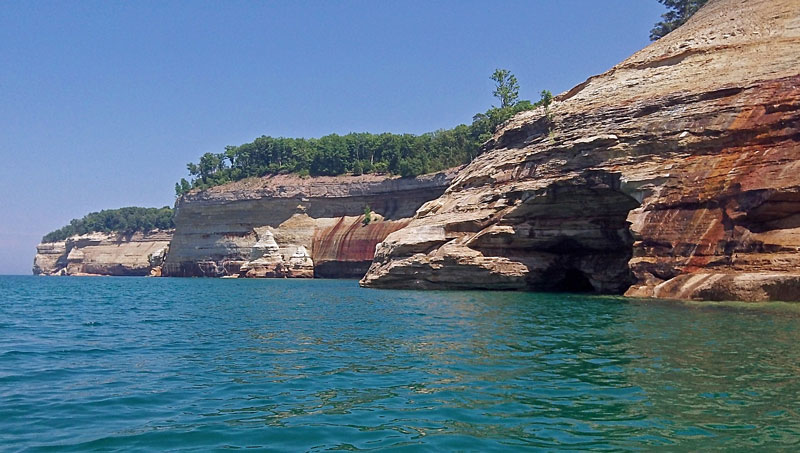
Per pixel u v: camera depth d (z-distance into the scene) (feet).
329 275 346.13
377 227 330.54
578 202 139.03
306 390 37.65
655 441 26.78
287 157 457.27
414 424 29.78
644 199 116.67
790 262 90.79
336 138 433.48
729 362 43.83
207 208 383.86
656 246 110.32
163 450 26.58
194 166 493.36
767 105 107.45
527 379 39.45
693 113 118.42
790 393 34.65
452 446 26.48
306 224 359.87
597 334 60.49
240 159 481.46
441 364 45.34
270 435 28.45
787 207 94.58
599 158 130.00
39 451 26.48
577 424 29.40
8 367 47.44
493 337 59.93
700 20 162.61
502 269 149.28
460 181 180.45
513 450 25.90
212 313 98.68
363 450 26.14
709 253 101.71
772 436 27.25
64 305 125.18
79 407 34.19
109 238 552.00
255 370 44.78
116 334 69.97
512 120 175.63
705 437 27.22
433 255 158.71
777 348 49.85
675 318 72.59
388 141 403.13
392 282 167.94
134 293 180.45
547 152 144.25
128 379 42.16
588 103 147.64
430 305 104.06
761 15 143.84
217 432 29.04
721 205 103.55
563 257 152.87
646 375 39.83
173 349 56.49
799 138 99.81
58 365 48.32
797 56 119.24
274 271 349.20
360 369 44.19
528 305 99.35
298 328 73.00
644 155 123.24
